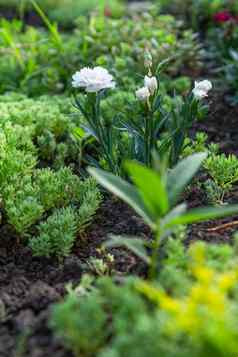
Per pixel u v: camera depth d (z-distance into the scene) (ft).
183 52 18.08
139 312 7.04
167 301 6.80
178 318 6.59
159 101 11.30
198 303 6.80
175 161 11.69
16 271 9.69
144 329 6.52
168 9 24.09
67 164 13.41
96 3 27.30
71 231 9.87
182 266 8.30
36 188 10.87
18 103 14.80
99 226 10.87
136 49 17.42
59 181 11.03
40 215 10.28
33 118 13.99
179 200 11.30
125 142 12.59
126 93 14.60
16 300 8.84
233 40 19.26
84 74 10.95
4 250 10.25
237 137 14.74
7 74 18.13
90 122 11.56
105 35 18.76
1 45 18.89
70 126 13.79
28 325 8.00
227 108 16.03
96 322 7.02
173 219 7.99
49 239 9.82
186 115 11.47
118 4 27.17
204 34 22.33
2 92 17.65
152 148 11.39
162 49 17.44
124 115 13.44
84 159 12.92
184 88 16.71
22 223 10.04
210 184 11.18
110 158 11.59
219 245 9.25
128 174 11.38
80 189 11.12
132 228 10.66
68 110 14.88
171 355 6.47
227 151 13.99
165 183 8.68
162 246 9.50
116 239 8.45
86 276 8.44
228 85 17.02
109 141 11.53
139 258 9.63
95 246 10.28
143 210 8.50
